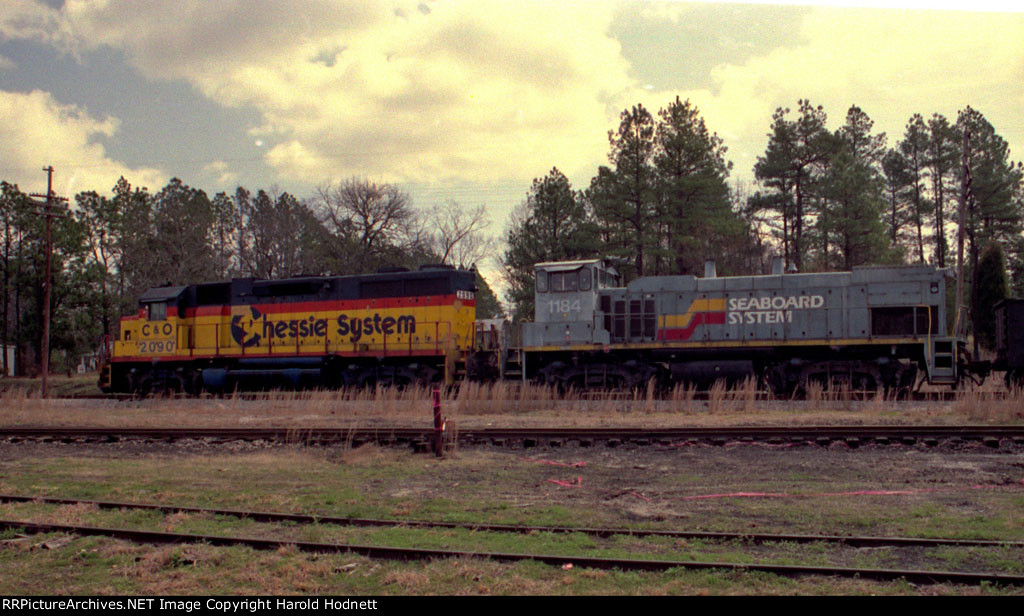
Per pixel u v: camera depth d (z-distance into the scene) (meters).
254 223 59.06
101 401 24.11
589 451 12.61
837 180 39.72
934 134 50.50
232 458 12.80
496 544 7.16
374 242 52.03
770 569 6.12
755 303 20.14
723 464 11.24
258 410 19.62
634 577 6.10
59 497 9.88
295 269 54.81
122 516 8.68
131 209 55.44
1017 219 44.16
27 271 49.62
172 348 25.83
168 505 9.12
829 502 8.69
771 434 13.02
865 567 6.28
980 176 44.16
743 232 41.34
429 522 8.05
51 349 50.97
